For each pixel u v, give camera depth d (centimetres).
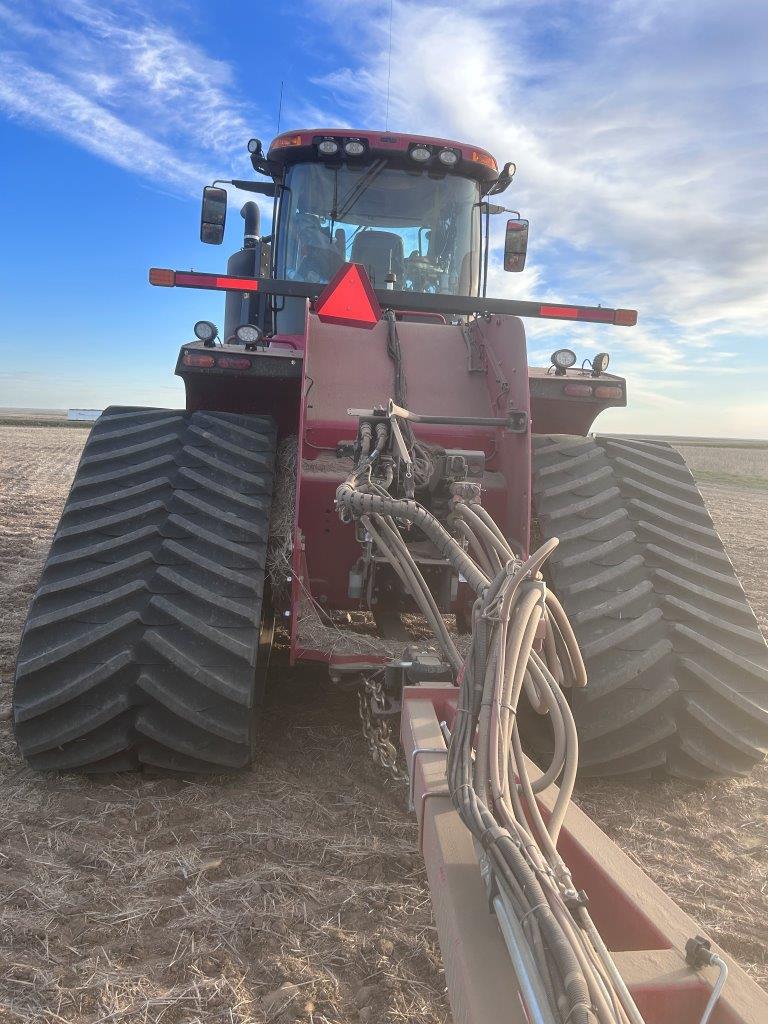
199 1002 189
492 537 213
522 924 112
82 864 246
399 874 248
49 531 880
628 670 299
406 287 507
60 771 302
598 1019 95
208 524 316
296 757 330
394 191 504
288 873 245
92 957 203
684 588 323
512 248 573
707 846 282
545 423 416
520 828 133
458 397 370
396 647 306
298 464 299
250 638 290
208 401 384
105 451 343
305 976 199
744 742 302
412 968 204
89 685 281
